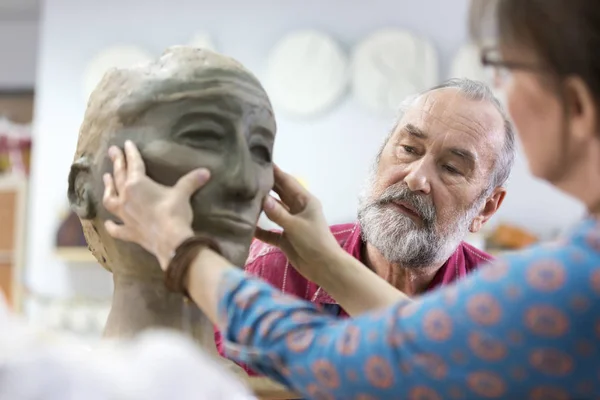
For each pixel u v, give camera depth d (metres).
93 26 4.47
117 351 0.85
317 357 1.09
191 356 0.84
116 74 1.51
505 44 1.08
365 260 2.10
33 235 4.44
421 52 4.11
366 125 4.17
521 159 3.99
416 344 1.03
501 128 2.02
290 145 4.23
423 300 1.07
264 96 1.52
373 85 4.15
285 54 4.25
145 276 1.50
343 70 4.20
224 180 1.43
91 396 0.77
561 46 1.02
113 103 1.47
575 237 1.02
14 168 4.94
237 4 4.36
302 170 4.20
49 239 4.42
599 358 0.97
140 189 1.34
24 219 4.70
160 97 1.44
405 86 4.11
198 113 1.44
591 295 0.96
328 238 1.58
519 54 1.07
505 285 1.00
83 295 4.39
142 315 1.51
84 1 4.48
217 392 0.84
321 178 4.18
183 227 1.30
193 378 0.82
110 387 0.78
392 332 1.05
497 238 3.71
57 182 4.43
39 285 4.43
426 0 4.17
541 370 0.98
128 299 1.52
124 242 1.47
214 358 1.57
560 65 1.03
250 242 1.50
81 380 0.77
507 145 2.05
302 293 1.98
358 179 4.14
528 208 3.97
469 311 1.01
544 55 1.04
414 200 1.94
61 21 4.49
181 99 1.44
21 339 0.80
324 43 4.22
